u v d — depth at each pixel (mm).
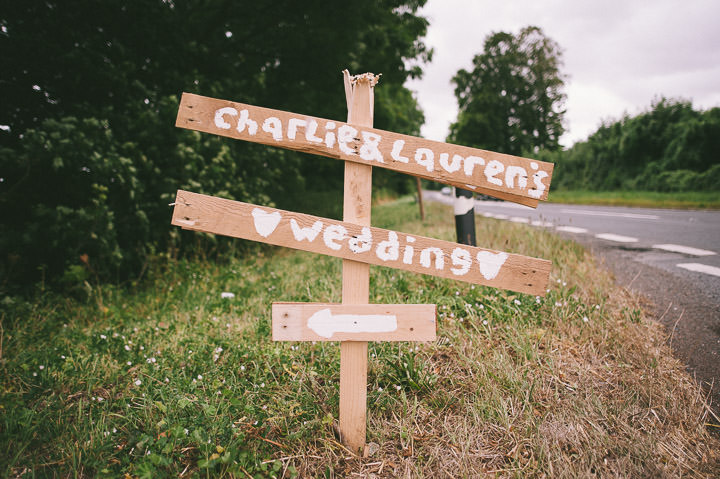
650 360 2611
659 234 7676
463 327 2936
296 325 1875
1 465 1789
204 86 6879
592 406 2176
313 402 2264
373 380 2518
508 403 2234
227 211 1826
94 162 4254
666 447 1921
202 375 2525
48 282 4398
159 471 1728
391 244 1839
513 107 37656
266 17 8484
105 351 2951
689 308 3516
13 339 3076
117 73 5270
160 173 5301
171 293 4512
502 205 20859
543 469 1822
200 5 8047
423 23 9688
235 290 4457
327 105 11188
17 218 4402
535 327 3000
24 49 4727
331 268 5055
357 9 8062
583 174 41344
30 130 4031
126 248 5035
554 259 4652
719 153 28781
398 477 1815
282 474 1828
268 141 1806
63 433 2008
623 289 4027
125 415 2178
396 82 10367
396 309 1874
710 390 2354
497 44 37031
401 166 1807
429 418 2191
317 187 22609
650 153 34125
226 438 1924
